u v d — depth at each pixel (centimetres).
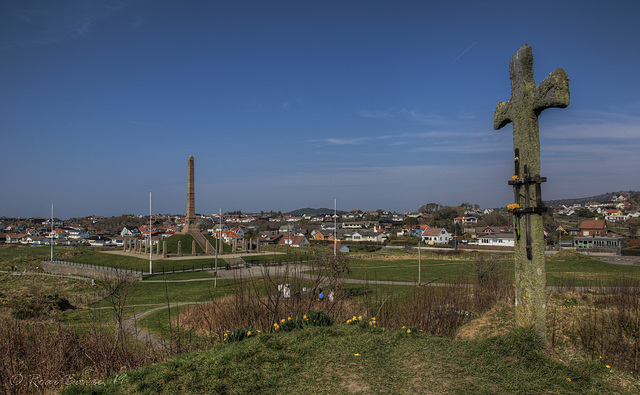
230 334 1015
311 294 1491
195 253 6619
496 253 6825
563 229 9800
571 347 1158
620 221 13088
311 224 17988
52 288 4606
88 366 1006
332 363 800
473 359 804
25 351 1029
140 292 3741
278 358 814
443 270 4581
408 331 974
